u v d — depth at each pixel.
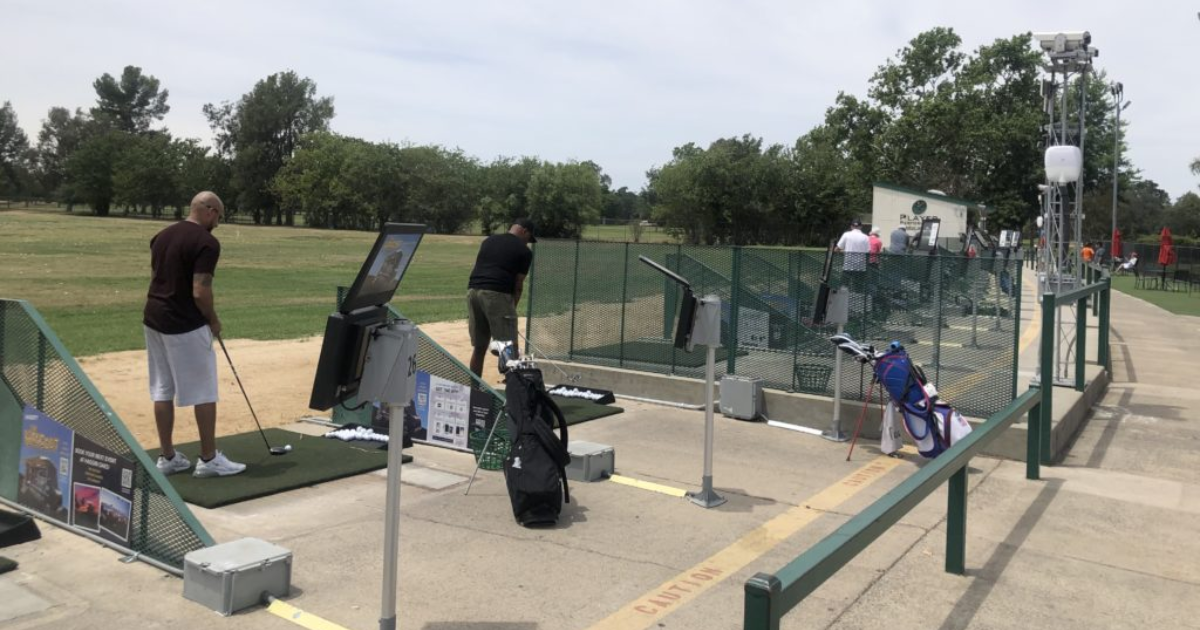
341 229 99.69
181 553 4.48
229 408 8.66
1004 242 28.67
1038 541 5.46
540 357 11.04
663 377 9.83
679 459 7.27
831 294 7.75
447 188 101.56
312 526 5.30
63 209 123.62
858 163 64.25
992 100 63.19
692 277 10.05
